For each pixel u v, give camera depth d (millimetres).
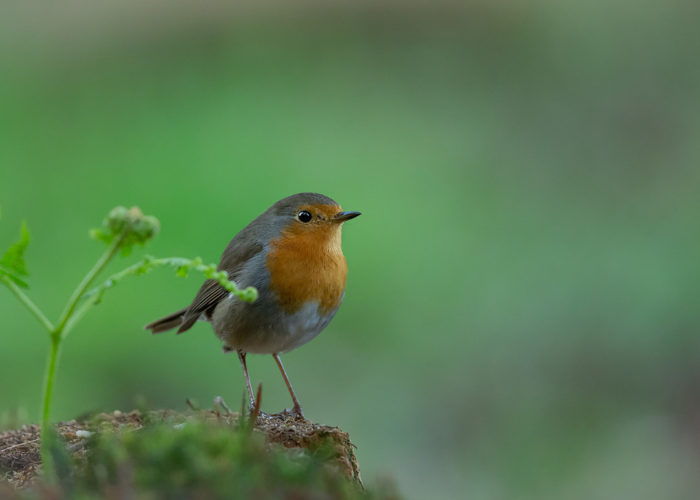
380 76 22422
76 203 15914
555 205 17828
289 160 17891
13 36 22328
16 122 18672
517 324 14586
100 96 20312
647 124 20391
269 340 6680
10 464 4301
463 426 12734
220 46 23047
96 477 3023
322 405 12562
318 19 24422
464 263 15984
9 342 12539
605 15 23141
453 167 18781
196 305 7000
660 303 14633
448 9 24406
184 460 2953
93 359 12406
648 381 13633
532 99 21375
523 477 11992
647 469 11891
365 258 15344
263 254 6535
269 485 2988
